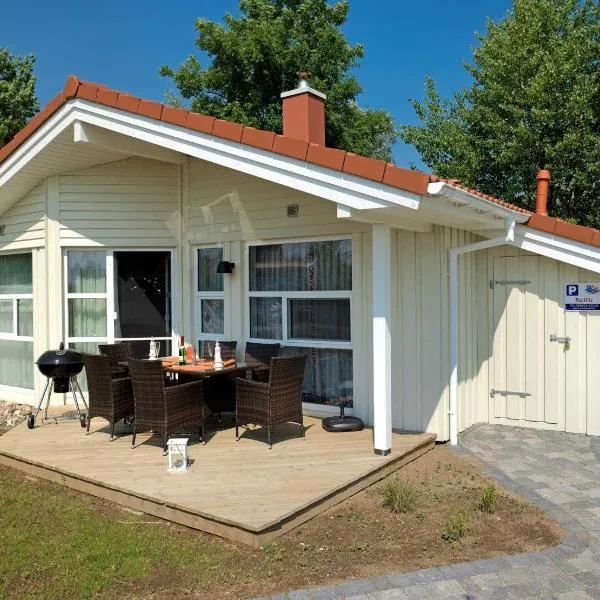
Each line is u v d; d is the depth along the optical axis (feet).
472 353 25.63
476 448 22.13
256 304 26.81
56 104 24.56
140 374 19.84
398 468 19.43
